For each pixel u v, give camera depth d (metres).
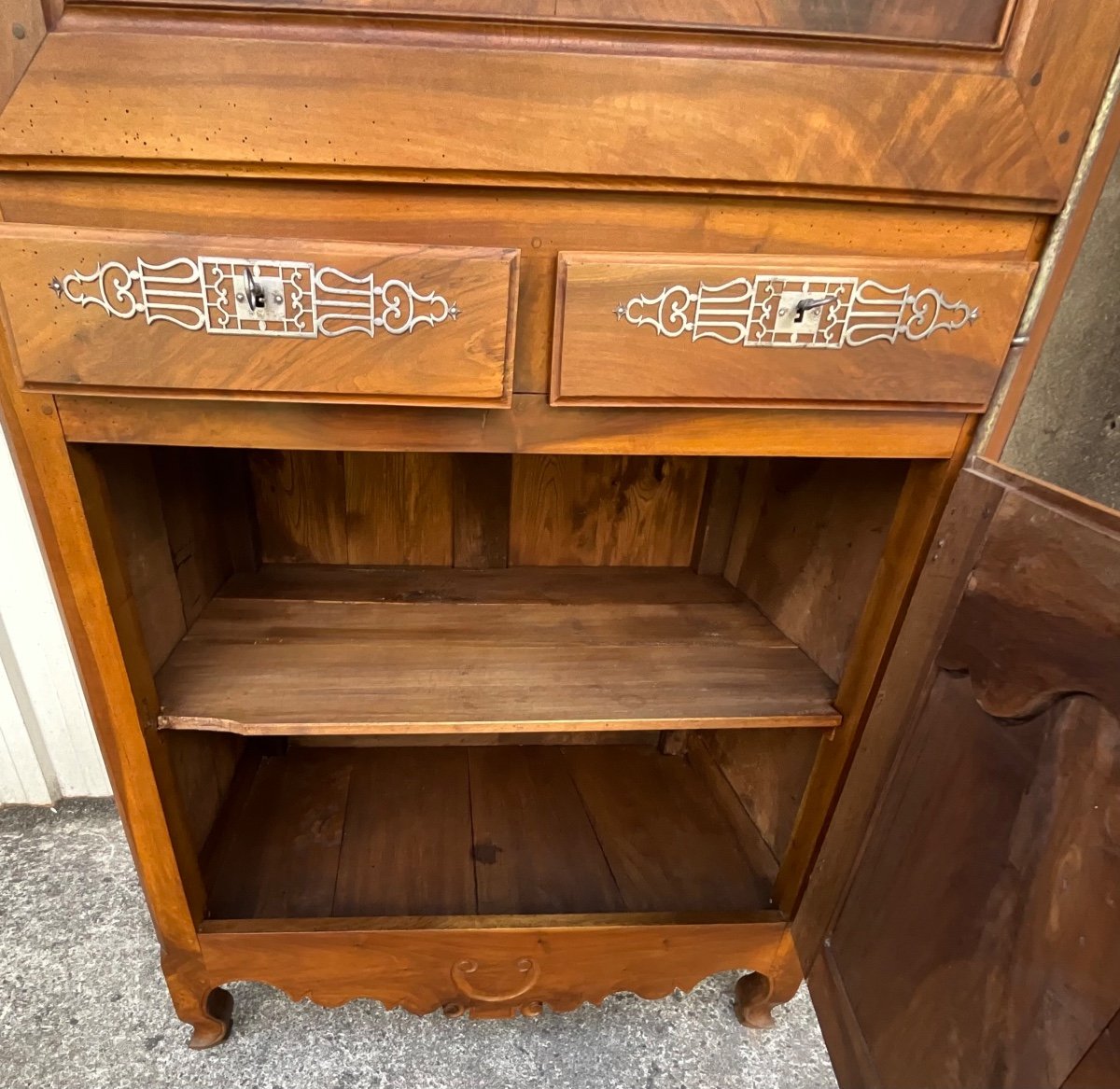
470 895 0.83
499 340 0.47
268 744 1.05
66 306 0.44
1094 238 0.62
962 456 0.56
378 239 0.46
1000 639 0.48
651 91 0.43
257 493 0.90
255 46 0.40
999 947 0.47
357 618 0.82
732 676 0.75
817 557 0.78
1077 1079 0.40
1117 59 0.44
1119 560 0.39
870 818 0.64
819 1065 0.82
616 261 0.46
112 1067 0.77
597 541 0.99
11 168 0.42
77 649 0.57
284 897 0.80
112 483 0.59
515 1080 0.78
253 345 0.46
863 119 0.45
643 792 1.04
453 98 0.42
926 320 0.50
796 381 0.51
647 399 0.51
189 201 0.44
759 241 0.48
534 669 0.74
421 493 0.93
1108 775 0.39
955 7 0.43
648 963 0.79
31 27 0.39
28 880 0.99
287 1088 0.76
